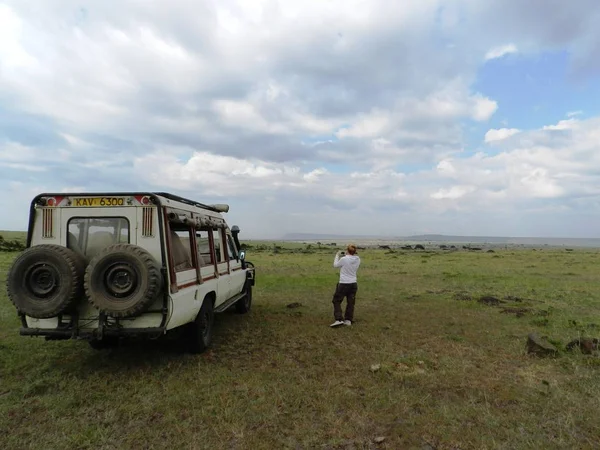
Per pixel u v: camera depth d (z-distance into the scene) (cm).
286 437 394
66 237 582
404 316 956
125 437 394
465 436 394
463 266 2452
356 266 862
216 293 751
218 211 876
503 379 548
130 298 522
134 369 588
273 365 607
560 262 2833
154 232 565
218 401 472
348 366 598
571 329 830
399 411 446
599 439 389
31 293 536
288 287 1437
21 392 502
